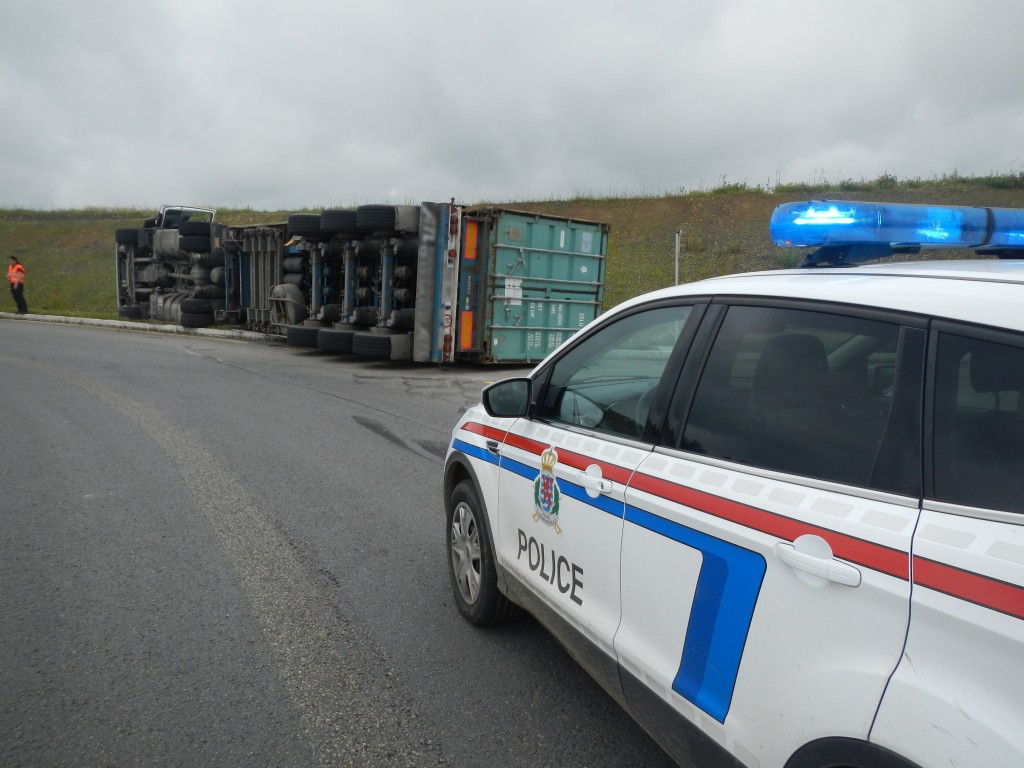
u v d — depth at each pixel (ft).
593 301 49.57
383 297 44.57
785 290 7.23
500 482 11.34
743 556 6.38
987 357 5.32
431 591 14.01
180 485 20.21
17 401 31.40
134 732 9.57
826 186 83.76
